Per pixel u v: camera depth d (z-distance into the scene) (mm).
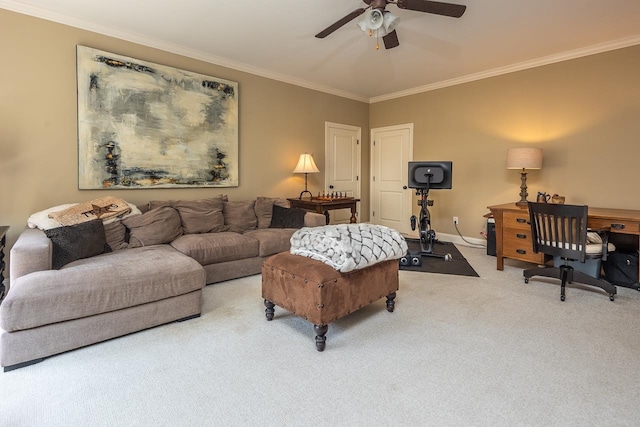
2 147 2854
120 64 3355
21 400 1574
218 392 1644
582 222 2730
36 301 1842
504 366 1858
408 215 5746
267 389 1666
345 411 1508
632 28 3297
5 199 2893
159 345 2088
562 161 4090
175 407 1536
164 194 3775
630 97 3590
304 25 3230
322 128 5402
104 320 2082
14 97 2877
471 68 4512
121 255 2604
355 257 2168
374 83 5215
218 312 2592
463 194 5047
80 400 1579
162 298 2307
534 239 3047
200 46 3746
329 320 2064
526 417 1465
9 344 1792
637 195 3602
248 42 3633
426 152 5422
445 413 1493
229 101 4211
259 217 4133
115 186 3400
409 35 3438
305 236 2418
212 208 3766
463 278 3455
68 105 3121
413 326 2359
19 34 2871
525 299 2857
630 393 1620
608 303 2752
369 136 6203
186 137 3859
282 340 2164
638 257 2980
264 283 2441
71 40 3107
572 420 1446
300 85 5039
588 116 3867
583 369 1822
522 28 3283
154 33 3412
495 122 4641
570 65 3963
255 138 4562
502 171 4625
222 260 3236
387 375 1782
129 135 3453
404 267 3848
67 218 2787
